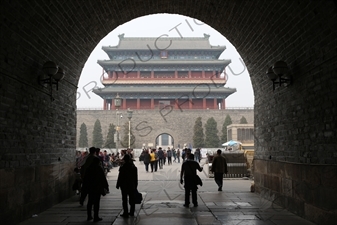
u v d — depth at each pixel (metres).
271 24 10.43
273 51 11.30
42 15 9.26
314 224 8.52
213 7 13.08
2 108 7.69
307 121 9.07
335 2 6.97
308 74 8.96
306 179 9.03
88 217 9.03
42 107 10.27
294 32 9.31
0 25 7.44
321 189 8.16
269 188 12.32
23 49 8.77
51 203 11.04
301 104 9.46
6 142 7.90
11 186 8.09
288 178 10.34
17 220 8.45
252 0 10.60
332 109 7.72
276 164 11.48
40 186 10.02
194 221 8.94
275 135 11.75
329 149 7.86
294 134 9.99
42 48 10.02
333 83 7.63
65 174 12.66
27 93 9.12
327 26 7.64
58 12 10.04
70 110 13.38
